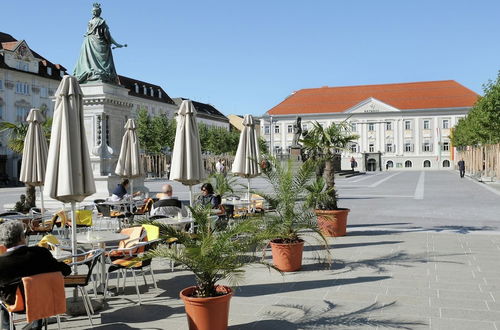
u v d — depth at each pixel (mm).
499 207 17531
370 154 81812
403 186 31125
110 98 18203
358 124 85062
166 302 6430
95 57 18703
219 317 4824
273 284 7156
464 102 81562
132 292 6953
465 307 5898
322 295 6531
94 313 5992
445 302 6109
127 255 7191
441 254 9102
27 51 54625
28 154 11359
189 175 9250
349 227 12891
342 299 6324
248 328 5324
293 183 8227
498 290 6617
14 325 5125
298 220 8102
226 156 69812
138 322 5629
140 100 78125
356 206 18578
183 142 9328
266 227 7848
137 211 13906
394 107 83312
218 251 4918
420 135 82688
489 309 5812
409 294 6488
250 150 12594
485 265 8141
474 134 41688
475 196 22469
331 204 11352
